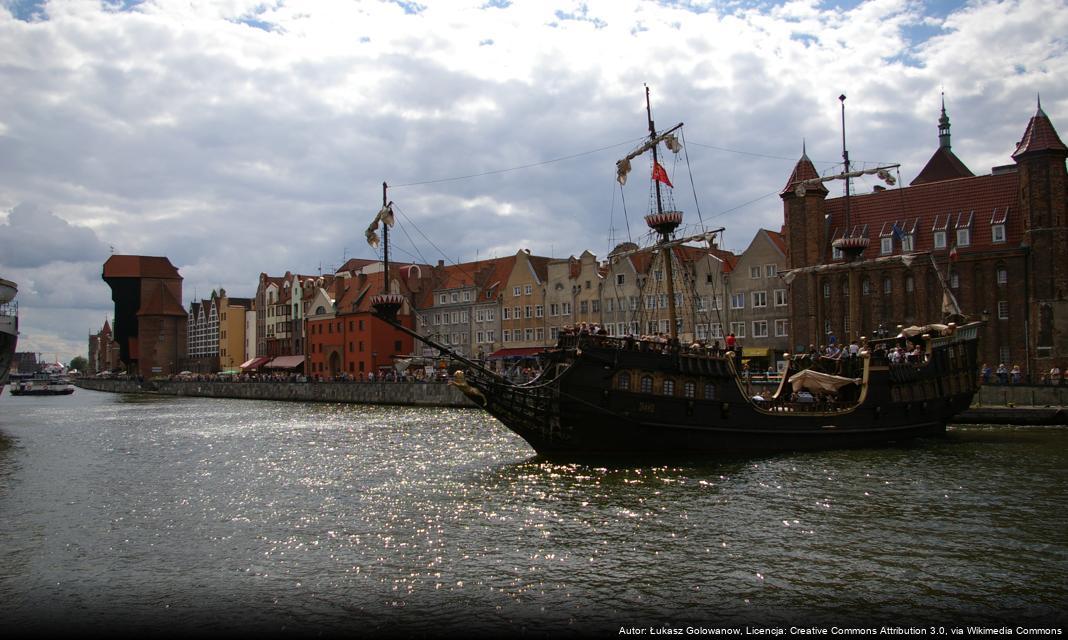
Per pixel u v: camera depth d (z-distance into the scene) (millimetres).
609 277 98750
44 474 41188
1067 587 20156
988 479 34344
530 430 40938
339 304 140125
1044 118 73562
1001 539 24328
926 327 52906
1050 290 71812
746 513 28109
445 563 22641
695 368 41469
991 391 63156
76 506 31922
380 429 63469
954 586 20328
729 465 38875
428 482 35688
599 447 40812
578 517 27875
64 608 19484
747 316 89125
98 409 107938
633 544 24266
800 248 84625
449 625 18156
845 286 82688
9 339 84438
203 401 127812
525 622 18281
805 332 84000
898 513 27828
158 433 65625
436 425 66438
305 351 149875
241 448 52250
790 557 22766
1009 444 47062
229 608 19281
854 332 60625
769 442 43656
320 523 27828
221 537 26156
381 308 42719
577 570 21859
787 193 85688
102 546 25250
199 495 34031
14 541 26031
